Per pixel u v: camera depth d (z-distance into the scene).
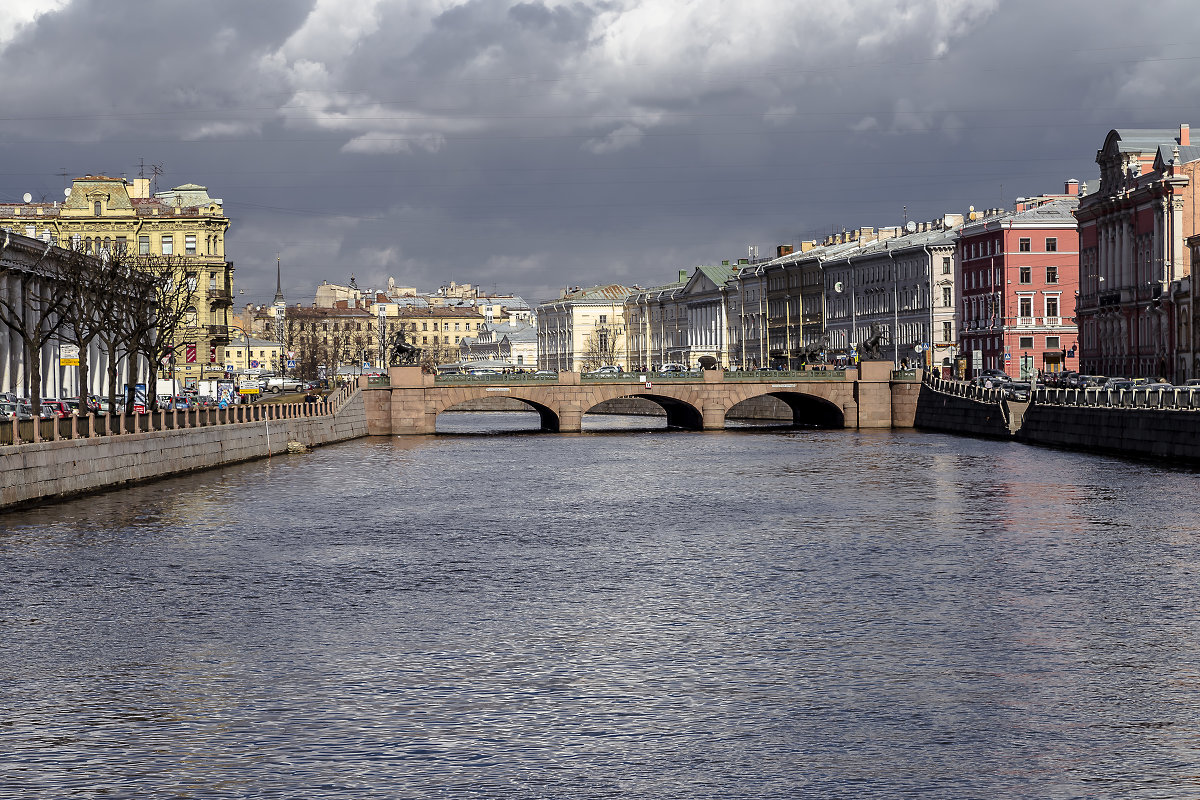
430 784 27.44
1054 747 29.45
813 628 40.56
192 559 53.22
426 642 39.03
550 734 30.52
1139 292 141.62
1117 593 45.47
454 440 135.50
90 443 71.38
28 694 33.69
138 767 28.41
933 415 141.88
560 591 46.84
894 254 189.88
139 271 122.88
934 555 53.69
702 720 31.48
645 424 174.25
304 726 31.11
